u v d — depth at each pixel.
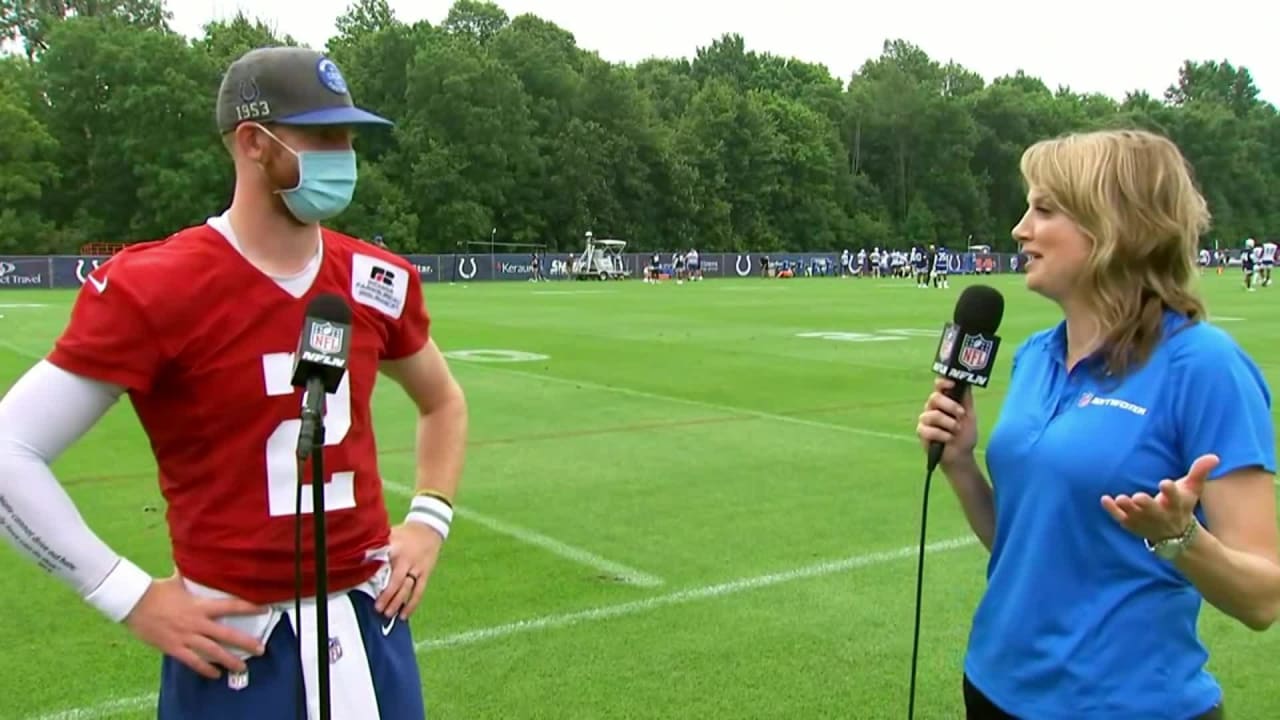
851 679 4.57
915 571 5.99
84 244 54.72
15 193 53.19
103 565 2.22
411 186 61.59
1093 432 2.25
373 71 65.44
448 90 62.44
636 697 4.38
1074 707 2.27
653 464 8.80
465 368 15.06
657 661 4.74
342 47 70.88
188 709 2.34
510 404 11.89
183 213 56.06
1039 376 2.46
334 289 2.42
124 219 57.75
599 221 67.50
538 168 65.75
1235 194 94.56
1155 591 2.24
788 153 77.88
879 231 81.31
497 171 63.56
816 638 5.02
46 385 2.16
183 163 56.56
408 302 2.62
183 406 2.29
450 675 4.56
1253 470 2.11
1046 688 2.32
